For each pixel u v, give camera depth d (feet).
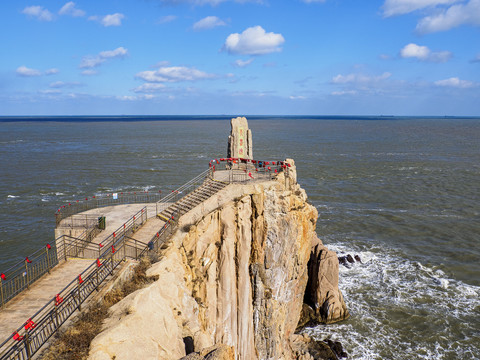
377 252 177.17
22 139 634.02
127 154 441.68
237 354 91.66
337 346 116.98
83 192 255.91
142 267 69.72
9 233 180.14
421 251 177.68
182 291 71.77
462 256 172.04
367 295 145.28
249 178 110.22
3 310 57.00
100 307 57.67
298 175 327.88
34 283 65.36
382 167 370.94
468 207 237.04
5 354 45.27
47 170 332.60
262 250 97.96
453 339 121.70
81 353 47.09
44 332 50.47
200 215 90.99
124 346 48.93
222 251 90.27
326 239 190.39
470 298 142.10
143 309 55.16
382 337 123.34
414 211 230.07
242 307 92.27
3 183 279.69
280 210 101.55
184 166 359.25
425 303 139.74
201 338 62.18
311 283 135.54
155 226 99.35
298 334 121.08
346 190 279.08
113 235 84.89
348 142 622.13
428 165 382.22
